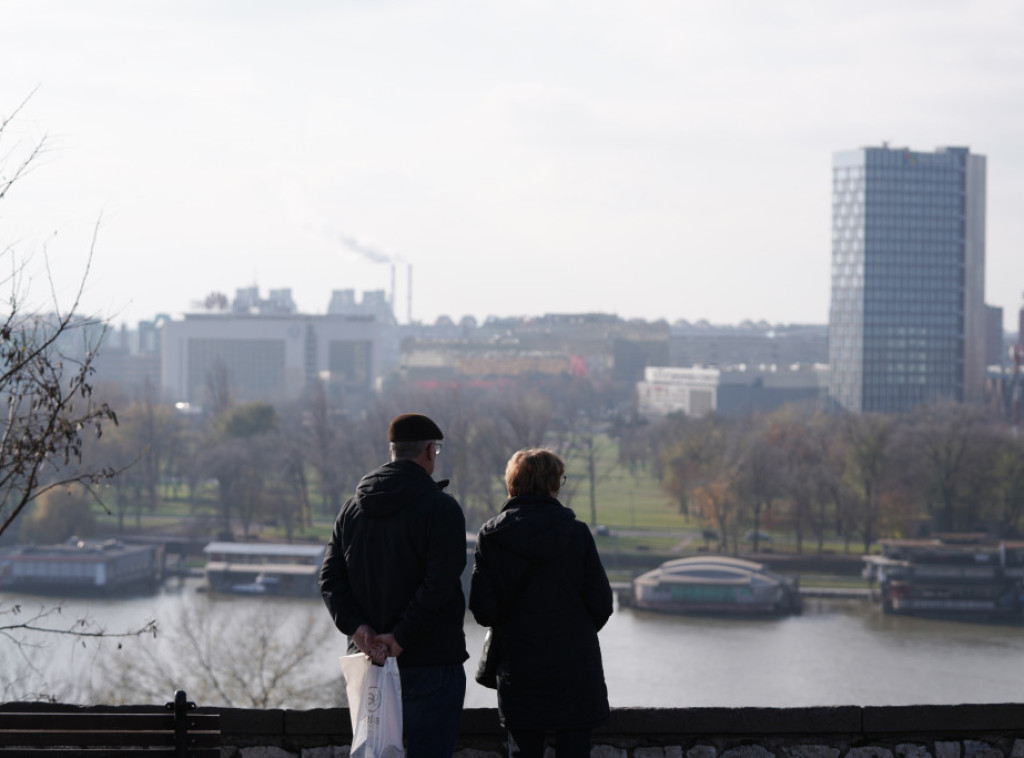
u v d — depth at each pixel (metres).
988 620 100.12
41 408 13.84
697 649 84.12
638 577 104.25
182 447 164.88
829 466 135.50
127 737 8.42
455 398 159.75
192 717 8.40
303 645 50.50
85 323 13.97
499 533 8.30
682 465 157.25
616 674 75.94
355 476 153.50
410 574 7.96
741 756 9.69
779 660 81.12
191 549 131.38
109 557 106.50
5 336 13.45
